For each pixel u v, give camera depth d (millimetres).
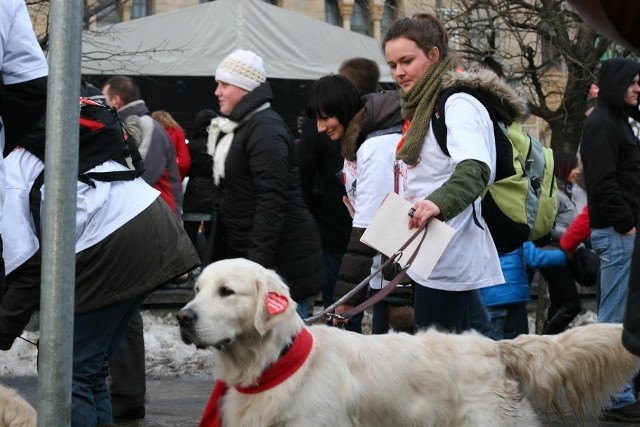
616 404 7449
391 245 5367
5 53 4676
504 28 17391
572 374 5309
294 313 4637
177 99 21609
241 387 4609
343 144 6730
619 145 7508
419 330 5699
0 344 5316
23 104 4754
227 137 7461
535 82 17469
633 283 3641
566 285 9891
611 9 2721
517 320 9383
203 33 17484
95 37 15945
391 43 5707
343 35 18719
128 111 9812
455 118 5473
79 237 5156
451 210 5227
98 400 5699
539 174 6102
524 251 9719
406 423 4922
